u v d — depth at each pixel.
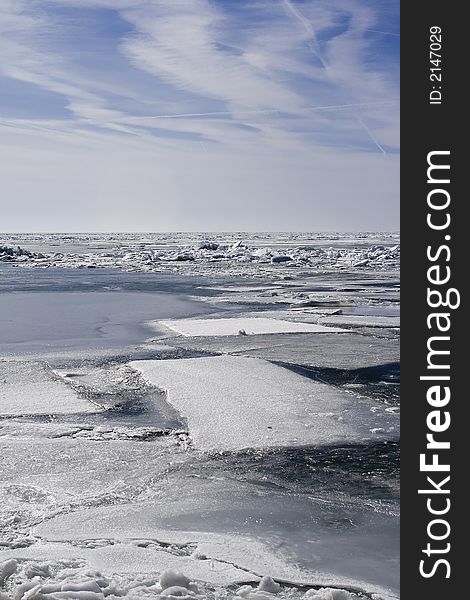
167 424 12.07
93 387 14.88
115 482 9.24
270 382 15.00
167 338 22.27
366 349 19.89
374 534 7.65
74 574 6.46
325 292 39.72
